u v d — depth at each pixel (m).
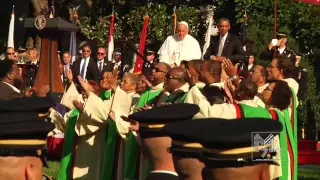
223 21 14.77
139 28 26.48
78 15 27.77
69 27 18.62
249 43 19.92
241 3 24.30
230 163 5.65
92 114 11.80
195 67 10.23
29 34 26.34
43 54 18.47
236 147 5.65
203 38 26.38
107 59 20.48
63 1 27.53
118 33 26.62
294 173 10.20
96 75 18.58
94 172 12.30
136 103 11.67
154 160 7.34
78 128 12.04
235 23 25.53
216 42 15.06
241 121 6.05
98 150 12.26
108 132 12.02
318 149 17.09
